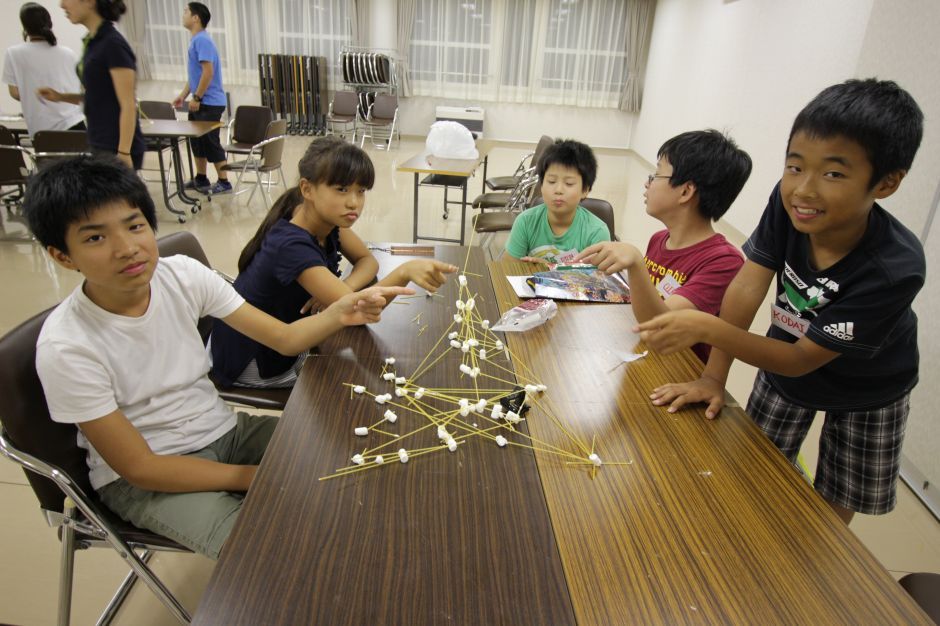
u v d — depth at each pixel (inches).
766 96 184.1
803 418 56.3
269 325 48.6
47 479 41.6
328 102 340.8
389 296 52.2
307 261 55.9
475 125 344.8
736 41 211.9
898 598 27.3
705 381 44.4
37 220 36.0
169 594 43.3
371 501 31.7
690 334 40.0
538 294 60.6
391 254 73.8
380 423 38.5
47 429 40.1
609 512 31.8
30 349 39.6
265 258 58.4
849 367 47.9
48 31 159.8
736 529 31.0
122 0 117.9
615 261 49.0
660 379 45.8
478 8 328.8
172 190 212.1
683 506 32.5
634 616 25.8
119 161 38.7
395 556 28.2
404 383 42.9
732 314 49.3
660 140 298.4
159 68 330.3
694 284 57.2
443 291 61.2
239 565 27.2
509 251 84.9
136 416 43.3
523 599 26.3
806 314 45.1
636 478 34.6
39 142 143.1
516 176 180.5
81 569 59.4
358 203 59.3
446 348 49.0
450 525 30.3
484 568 27.8
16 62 159.5
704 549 29.6
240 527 29.4
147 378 43.1
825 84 150.1
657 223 208.2
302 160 59.3
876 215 39.5
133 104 121.8
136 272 38.0
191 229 169.3
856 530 71.1
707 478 34.9
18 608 54.4
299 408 39.7
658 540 30.0
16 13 245.6
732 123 208.7
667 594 27.0
